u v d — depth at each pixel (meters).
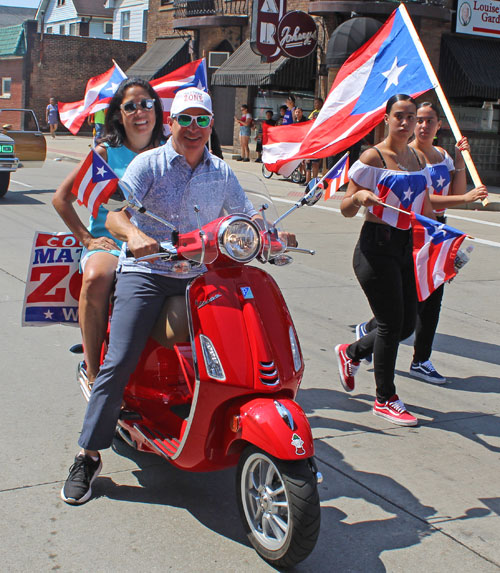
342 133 6.00
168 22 30.28
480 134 21.52
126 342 3.60
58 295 4.42
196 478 4.07
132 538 3.45
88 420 3.69
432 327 5.64
